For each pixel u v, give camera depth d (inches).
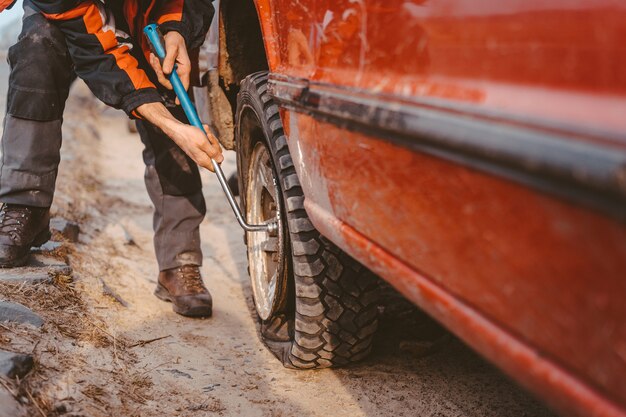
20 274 110.9
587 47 38.3
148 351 103.9
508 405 91.7
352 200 66.9
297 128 79.8
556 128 38.7
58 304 106.7
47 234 120.7
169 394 91.7
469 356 105.4
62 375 86.2
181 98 98.3
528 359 44.3
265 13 88.4
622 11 36.4
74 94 458.0
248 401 92.1
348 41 65.9
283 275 98.4
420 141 51.1
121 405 85.2
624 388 37.4
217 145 95.9
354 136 63.2
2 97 360.8
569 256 38.7
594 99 37.6
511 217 42.9
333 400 93.0
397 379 98.4
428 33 52.3
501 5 44.7
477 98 46.2
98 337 101.6
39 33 105.5
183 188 121.4
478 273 47.7
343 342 94.7
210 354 106.2
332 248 89.6
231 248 172.9
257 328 118.3
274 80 86.2
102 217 185.8
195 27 104.9
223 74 117.4
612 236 35.4
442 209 50.4
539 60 41.6
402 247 58.6
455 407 91.3
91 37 97.3
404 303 115.1
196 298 120.3
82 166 256.7
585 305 38.4
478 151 43.9
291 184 89.7
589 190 35.9
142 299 127.6
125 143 352.2
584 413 40.8
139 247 167.6
